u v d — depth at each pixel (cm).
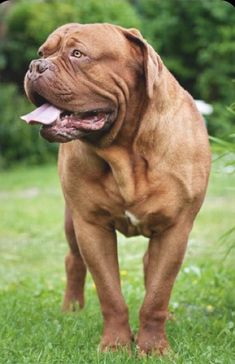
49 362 487
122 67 477
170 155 491
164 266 511
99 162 493
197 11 1819
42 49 479
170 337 546
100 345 515
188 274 733
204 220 1111
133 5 2042
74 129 471
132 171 491
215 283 689
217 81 1812
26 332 559
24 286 753
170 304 633
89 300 671
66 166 504
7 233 1092
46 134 465
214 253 847
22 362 489
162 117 489
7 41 1847
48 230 1099
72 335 544
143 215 501
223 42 1797
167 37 1848
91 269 518
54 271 870
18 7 1853
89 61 467
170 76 509
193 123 510
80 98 468
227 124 1731
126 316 518
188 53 1858
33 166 1786
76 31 473
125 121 486
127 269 829
